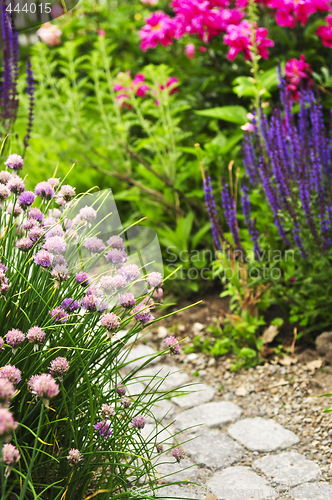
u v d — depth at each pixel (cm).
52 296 136
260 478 190
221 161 353
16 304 138
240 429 225
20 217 159
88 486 155
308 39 361
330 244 269
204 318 332
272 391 252
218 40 378
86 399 145
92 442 138
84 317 143
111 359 149
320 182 260
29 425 139
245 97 382
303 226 269
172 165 379
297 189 268
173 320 338
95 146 428
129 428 159
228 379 270
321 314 284
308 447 208
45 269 132
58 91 501
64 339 141
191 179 416
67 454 137
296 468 195
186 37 415
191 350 302
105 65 396
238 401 249
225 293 294
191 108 416
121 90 388
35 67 405
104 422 140
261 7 358
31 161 429
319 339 271
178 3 348
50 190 148
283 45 384
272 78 322
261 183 292
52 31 446
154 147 384
